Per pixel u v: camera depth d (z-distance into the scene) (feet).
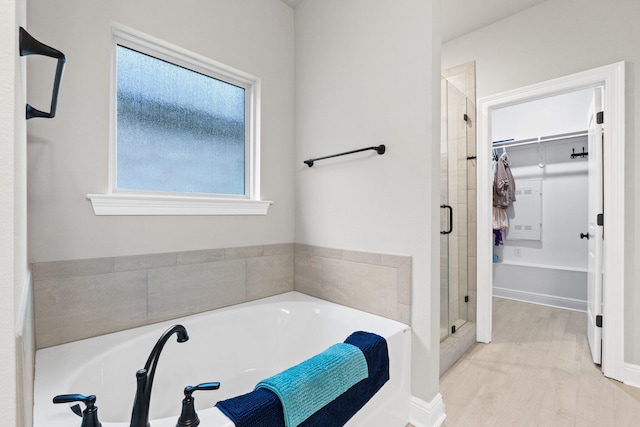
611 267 6.52
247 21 6.62
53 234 4.35
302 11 7.36
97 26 4.72
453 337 7.73
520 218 13.01
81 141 4.58
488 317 8.41
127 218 5.04
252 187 6.97
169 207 5.44
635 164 6.31
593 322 7.32
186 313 5.71
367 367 4.15
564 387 6.26
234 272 6.41
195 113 6.19
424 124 5.19
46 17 4.29
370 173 5.96
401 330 5.11
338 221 6.54
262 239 6.93
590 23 6.88
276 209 7.19
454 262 8.29
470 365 7.19
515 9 7.80
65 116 4.44
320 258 6.89
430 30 5.13
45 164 4.28
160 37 5.36
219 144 6.54
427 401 5.13
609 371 6.57
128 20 5.01
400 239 5.50
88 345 4.47
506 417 5.37
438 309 5.33
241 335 5.99
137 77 5.44
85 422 2.49
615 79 6.48
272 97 7.09
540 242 12.55
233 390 5.54
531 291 12.39
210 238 6.07
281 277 7.29
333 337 5.81
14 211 1.56
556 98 12.02
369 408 4.33
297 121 7.48
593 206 7.43
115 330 4.91
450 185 8.07
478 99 8.54
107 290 4.84
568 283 11.55
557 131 12.00
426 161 5.17
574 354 7.70
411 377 5.33
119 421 4.31
